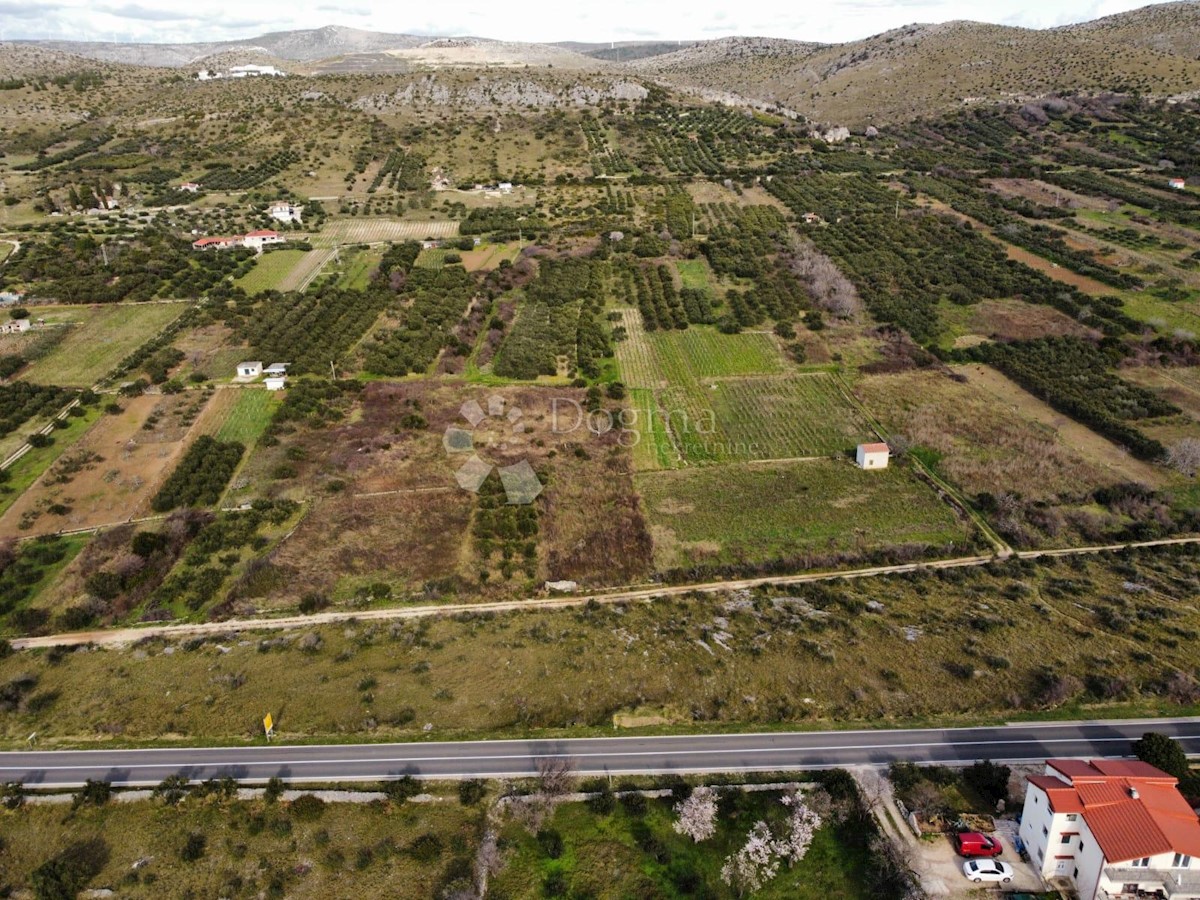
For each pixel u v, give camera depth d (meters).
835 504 83.88
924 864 43.38
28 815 48.28
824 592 70.38
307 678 59.78
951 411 101.38
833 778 48.66
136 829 47.12
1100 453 91.00
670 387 110.94
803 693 56.78
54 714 56.50
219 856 45.28
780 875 44.09
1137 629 62.59
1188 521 78.75
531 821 46.66
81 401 100.31
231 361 112.81
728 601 69.88
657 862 45.06
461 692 58.16
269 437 94.50
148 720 55.50
